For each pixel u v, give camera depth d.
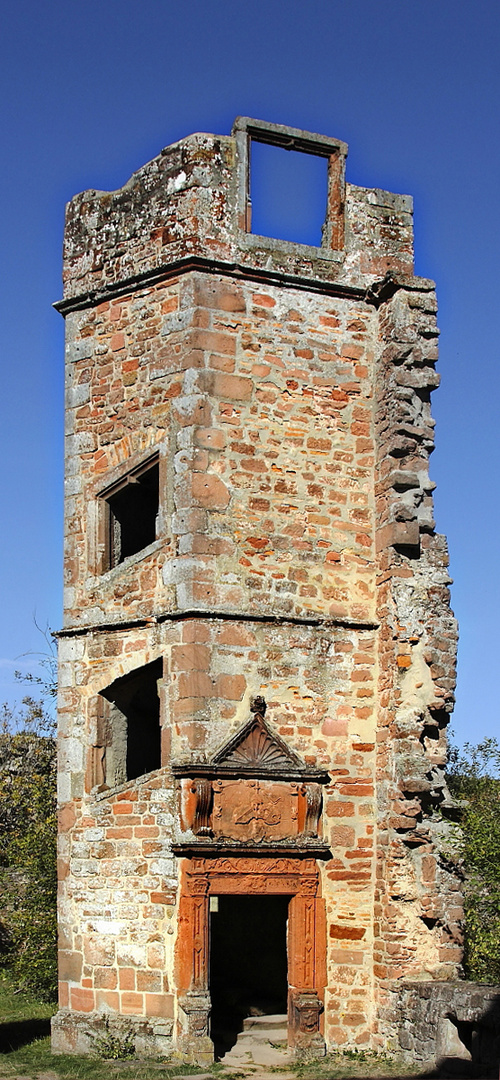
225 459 12.65
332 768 12.48
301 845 12.02
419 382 13.10
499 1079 9.73
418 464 13.02
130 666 12.63
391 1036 11.77
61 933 12.52
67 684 13.15
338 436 13.25
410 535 12.77
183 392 12.69
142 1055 11.58
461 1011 10.78
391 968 11.90
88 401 13.64
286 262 13.28
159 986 11.70
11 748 18.31
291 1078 10.76
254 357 12.99
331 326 13.46
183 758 11.92
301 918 12.01
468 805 12.74
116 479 13.20
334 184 13.88
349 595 12.95
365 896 12.35
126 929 12.00
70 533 13.57
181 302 12.91
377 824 12.50
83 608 13.23
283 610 12.59
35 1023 13.97
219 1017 13.40
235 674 12.23
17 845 16.11
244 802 11.96
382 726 12.62
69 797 12.83
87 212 13.94
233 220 13.13
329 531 13.00
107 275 13.61
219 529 12.48
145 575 12.73
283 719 12.38
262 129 13.47
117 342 13.46
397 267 13.91
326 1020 11.98
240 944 14.83
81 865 12.48
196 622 12.14
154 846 11.96
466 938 12.40
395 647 12.54
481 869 12.29
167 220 13.16
